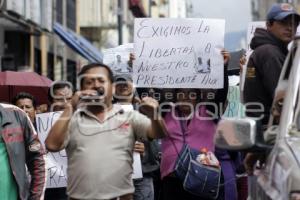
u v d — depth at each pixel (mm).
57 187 7609
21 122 6023
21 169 5949
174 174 6809
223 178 6906
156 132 5324
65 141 5398
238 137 4465
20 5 20453
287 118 4512
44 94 10680
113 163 5305
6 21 20578
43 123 7730
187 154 6801
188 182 6738
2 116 5906
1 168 5848
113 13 42719
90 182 5277
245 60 7480
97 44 41500
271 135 4699
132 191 5422
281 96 4965
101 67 5461
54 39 29766
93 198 5273
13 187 5930
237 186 7363
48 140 5379
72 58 33688
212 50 7262
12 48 23938
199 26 7273
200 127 6938
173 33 7312
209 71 7219
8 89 10555
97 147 5324
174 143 6883
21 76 10438
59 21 30297
